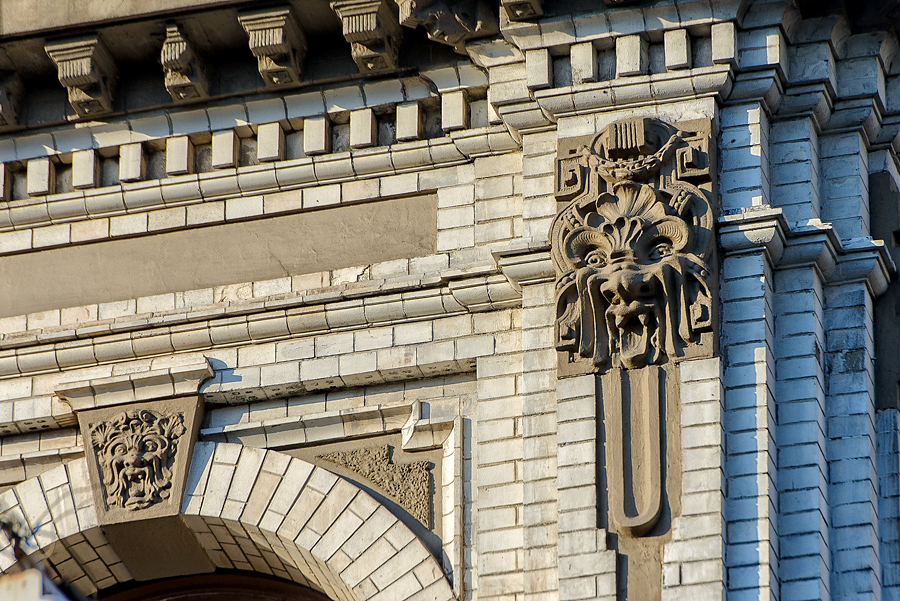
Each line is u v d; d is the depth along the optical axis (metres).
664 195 52.12
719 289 51.50
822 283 53.03
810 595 48.88
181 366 55.56
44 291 58.12
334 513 53.50
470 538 52.31
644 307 51.00
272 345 55.72
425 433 54.03
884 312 53.50
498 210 55.44
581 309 51.69
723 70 53.12
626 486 49.81
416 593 52.00
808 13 54.31
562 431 50.91
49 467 56.38
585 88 54.00
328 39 57.34
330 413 54.62
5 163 58.97
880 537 51.09
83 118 58.34
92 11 56.72
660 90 53.53
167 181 57.78
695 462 49.41
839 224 53.75
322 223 56.94
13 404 56.62
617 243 51.62
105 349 56.38
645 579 48.81
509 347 53.84
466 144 56.03
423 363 54.31
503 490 52.09
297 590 56.84
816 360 51.50
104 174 58.62
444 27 55.31
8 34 56.94
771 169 53.62
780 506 49.97
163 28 56.94
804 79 53.94
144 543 55.75
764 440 49.72
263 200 57.44
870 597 49.69
